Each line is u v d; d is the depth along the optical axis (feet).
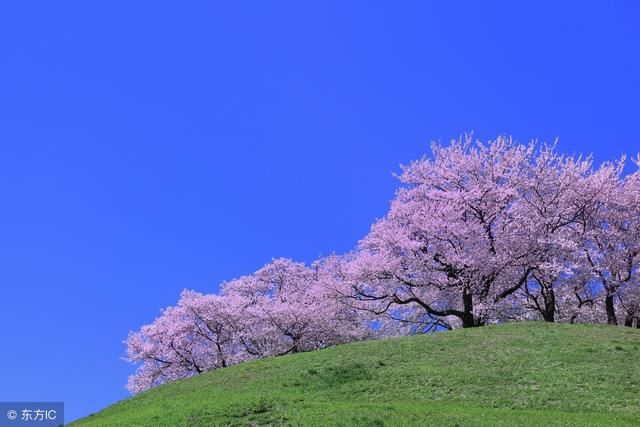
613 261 118.62
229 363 141.49
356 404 64.44
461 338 90.68
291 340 142.10
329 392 72.28
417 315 126.11
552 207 118.01
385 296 118.83
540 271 113.39
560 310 124.06
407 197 125.59
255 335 140.67
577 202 119.55
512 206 118.52
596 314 126.31
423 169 125.59
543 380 71.46
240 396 69.26
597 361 76.69
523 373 74.02
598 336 88.33
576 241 118.01
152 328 144.36
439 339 91.15
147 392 89.45
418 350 86.33
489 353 82.17
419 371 76.74
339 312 131.54
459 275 112.57
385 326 127.95
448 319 128.06
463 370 76.33
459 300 121.90
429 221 114.21
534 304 125.29
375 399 68.80
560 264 108.78
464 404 65.51
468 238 112.47
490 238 116.26
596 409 63.00
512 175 120.16
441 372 75.87
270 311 139.33
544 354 80.18
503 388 69.97
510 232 115.03
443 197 118.62
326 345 142.20
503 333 92.02
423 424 56.08
